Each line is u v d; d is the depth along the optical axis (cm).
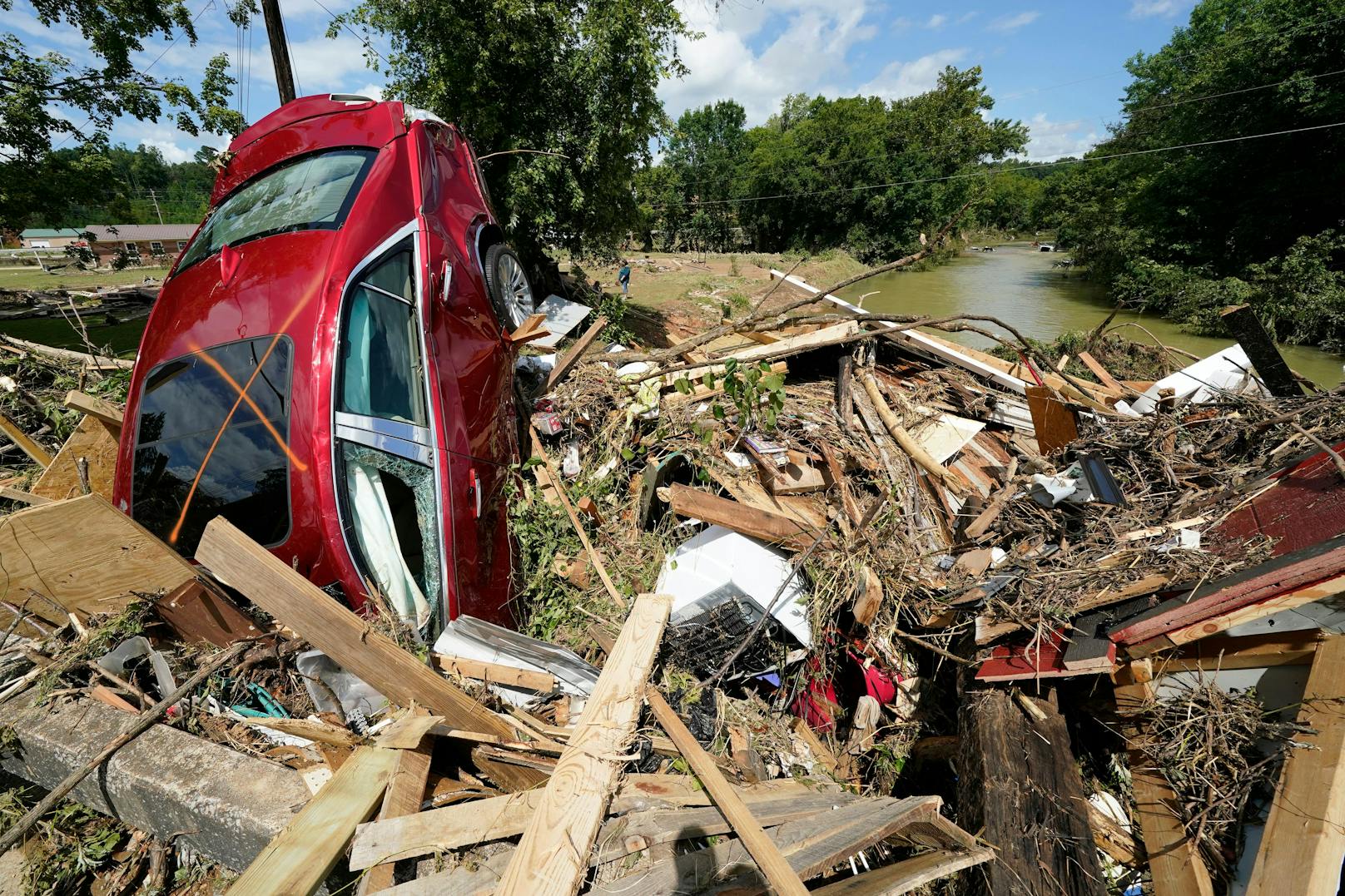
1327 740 226
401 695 250
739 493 421
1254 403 437
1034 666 303
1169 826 254
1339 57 1669
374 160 411
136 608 286
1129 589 312
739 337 646
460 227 453
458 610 309
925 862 214
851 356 565
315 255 331
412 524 321
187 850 259
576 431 489
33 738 268
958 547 400
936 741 345
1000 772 266
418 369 334
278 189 413
